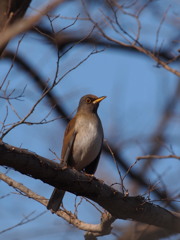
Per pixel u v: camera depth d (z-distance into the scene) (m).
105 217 10.99
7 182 11.84
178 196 10.73
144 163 13.30
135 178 12.98
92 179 10.37
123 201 10.65
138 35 10.95
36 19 8.57
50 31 14.17
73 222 11.42
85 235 11.40
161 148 14.06
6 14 9.89
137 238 10.22
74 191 10.38
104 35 10.77
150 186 11.05
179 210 11.73
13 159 9.37
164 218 10.84
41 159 9.65
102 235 11.22
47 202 11.70
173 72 10.11
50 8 8.49
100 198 10.58
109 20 11.46
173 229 10.77
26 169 9.59
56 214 11.67
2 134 9.38
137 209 10.73
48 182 10.04
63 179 10.03
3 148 9.24
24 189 11.77
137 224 10.53
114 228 10.55
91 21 11.30
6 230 10.72
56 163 9.91
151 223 10.75
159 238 10.65
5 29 9.55
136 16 11.21
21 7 10.02
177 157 9.32
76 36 14.02
